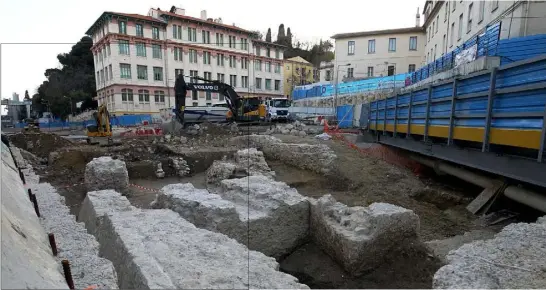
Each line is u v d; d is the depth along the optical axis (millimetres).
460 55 15250
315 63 62094
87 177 9805
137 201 9500
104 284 3176
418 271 5453
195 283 3338
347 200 9195
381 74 38531
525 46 11672
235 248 4523
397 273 5488
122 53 35031
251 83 44281
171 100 38094
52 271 2812
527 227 4496
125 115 34969
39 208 5715
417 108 9734
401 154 13781
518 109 5270
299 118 27688
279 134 18281
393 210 5848
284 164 13211
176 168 12781
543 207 6090
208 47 40125
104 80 38094
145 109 36844
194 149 14453
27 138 16500
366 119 15586
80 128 36219
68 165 12953
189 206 6426
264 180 8109
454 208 8562
